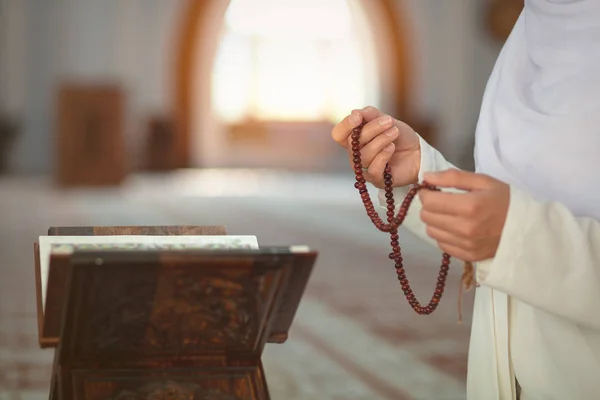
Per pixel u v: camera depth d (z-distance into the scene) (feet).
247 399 4.94
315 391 14.33
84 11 70.64
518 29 5.86
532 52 5.56
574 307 4.52
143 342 4.83
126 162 56.49
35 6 69.92
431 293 23.04
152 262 4.44
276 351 17.03
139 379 4.83
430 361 16.35
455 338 18.22
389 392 14.33
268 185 64.28
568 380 5.41
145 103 72.13
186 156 74.28
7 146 69.10
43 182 62.08
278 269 4.63
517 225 4.40
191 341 4.90
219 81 78.84
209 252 4.52
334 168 79.66
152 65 72.08
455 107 75.66
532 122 5.40
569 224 4.48
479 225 4.41
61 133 55.57
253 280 4.67
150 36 71.82
